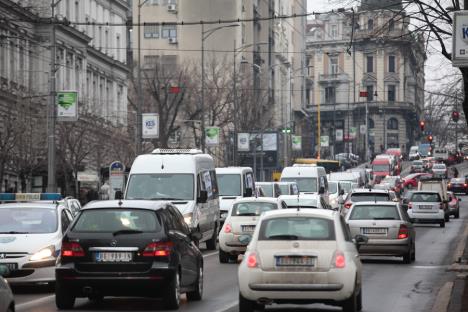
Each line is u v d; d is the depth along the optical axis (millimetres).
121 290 41250
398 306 44312
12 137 121688
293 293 37625
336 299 37656
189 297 46375
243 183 99812
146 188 76312
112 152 154250
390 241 66812
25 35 145375
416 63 73688
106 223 41688
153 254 41062
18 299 47062
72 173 139125
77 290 41344
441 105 91625
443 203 121688
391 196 98000
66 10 161000
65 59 160000
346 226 40594
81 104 150250
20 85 131750
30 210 52812
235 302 45688
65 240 41531
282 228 38562
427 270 63406
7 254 49156
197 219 75500
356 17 69938
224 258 69625
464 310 40344
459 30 45094
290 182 121062
